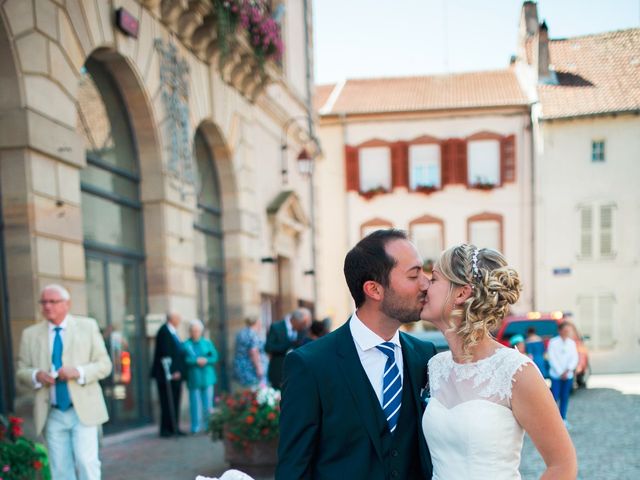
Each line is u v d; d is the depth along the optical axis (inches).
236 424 232.1
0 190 220.7
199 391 322.0
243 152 457.4
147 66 315.0
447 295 88.2
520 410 81.4
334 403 86.7
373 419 86.3
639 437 309.3
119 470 236.5
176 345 310.2
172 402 305.1
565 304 868.0
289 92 581.3
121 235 316.5
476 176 896.9
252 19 407.5
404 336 101.0
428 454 91.4
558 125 869.2
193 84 371.2
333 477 85.2
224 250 446.9
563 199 871.1
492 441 81.7
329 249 919.7
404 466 87.6
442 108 893.2
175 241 343.9
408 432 89.5
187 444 285.4
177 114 346.0
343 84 1035.3
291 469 84.7
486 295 85.0
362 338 90.7
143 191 331.6
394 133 912.9
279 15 488.4
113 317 303.1
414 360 95.0
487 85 968.9
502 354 85.1
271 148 534.6
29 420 215.0
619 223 862.5
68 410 179.2
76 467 182.5
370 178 919.7
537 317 531.8
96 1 268.2
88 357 183.9
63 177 239.8
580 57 965.2
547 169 872.9
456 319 87.3
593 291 864.3
